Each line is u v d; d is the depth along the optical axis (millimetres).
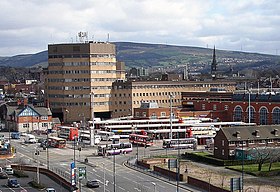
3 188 116375
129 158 158125
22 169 142000
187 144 181125
